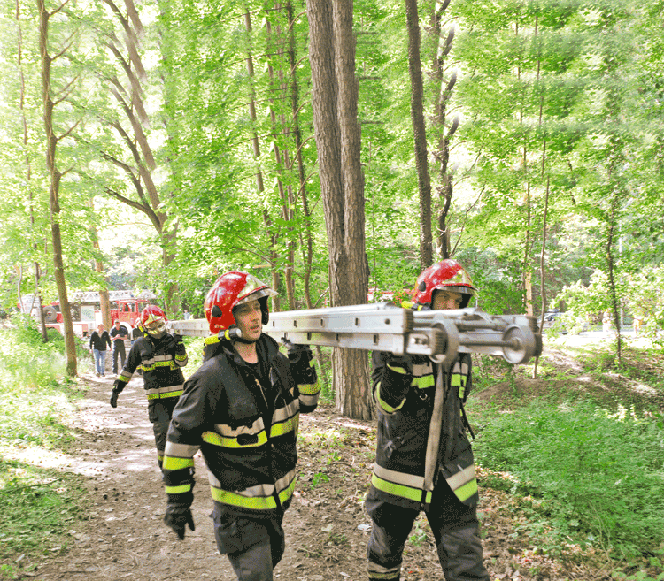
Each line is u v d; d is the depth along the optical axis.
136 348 5.35
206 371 2.33
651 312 13.79
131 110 21.59
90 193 18.00
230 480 2.31
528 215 14.38
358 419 8.96
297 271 13.19
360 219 9.04
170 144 12.18
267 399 2.42
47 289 20.20
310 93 12.18
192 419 2.30
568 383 12.71
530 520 4.67
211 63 11.73
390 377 2.39
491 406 11.68
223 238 11.30
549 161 13.41
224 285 2.39
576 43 11.97
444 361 1.47
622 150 12.58
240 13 12.14
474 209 15.67
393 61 13.56
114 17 19.92
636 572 3.72
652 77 11.77
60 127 17.50
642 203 12.73
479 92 13.15
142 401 12.20
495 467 6.23
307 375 2.55
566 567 3.88
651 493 5.03
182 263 12.10
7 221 18.50
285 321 2.50
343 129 8.92
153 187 21.83
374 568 2.76
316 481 5.63
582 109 12.45
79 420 9.61
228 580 3.78
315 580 3.72
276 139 11.91
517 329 1.53
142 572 3.90
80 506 5.21
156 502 5.37
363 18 13.10
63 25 16.61
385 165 13.93
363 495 5.29
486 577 2.46
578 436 6.14
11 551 4.17
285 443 2.46
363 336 1.86
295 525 4.66
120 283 44.50
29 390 12.09
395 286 13.79
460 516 2.55
